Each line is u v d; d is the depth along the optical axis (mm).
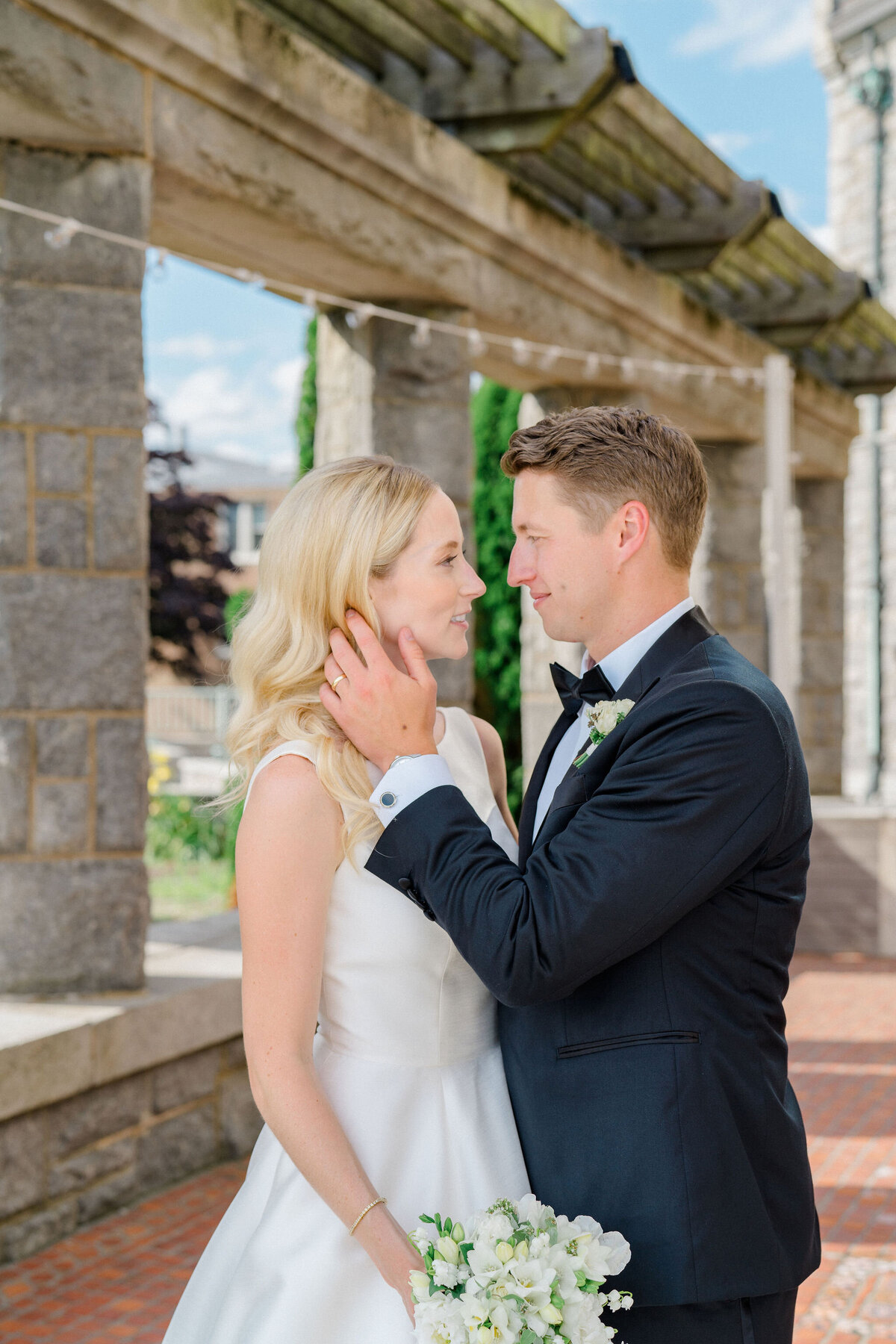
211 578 18688
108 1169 3545
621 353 6250
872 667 11258
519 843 1636
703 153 5488
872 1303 3271
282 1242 1424
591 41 4551
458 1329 1209
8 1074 3098
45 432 3498
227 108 3805
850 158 11711
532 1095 1453
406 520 1520
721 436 7938
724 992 1400
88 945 3594
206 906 8438
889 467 11305
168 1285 3148
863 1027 6098
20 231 3471
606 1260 1283
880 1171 4219
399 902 1454
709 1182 1339
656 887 1311
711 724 1370
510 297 5344
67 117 3314
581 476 1519
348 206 4391
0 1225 3193
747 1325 1364
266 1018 1363
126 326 3574
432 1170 1444
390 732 1419
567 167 5621
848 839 7855
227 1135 4039
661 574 1538
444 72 4805
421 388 5074
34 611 3498
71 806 3551
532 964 1303
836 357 9219
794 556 9797
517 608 7402
